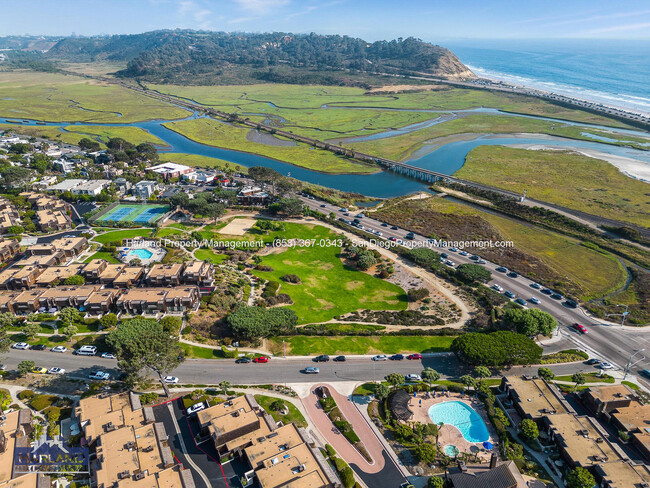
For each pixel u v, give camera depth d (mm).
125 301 140250
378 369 122688
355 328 140625
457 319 147125
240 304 142750
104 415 96625
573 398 113125
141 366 104875
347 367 123125
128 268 163375
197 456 92000
